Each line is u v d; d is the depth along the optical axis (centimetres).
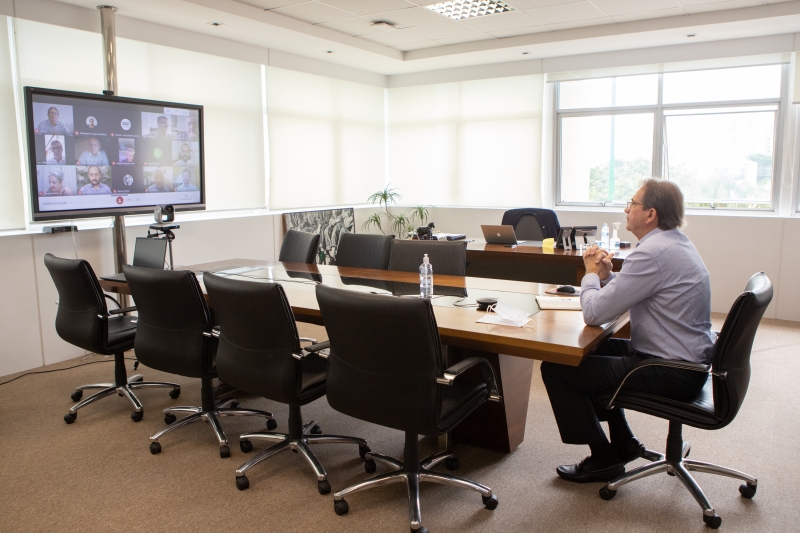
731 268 586
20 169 431
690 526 226
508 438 286
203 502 249
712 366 210
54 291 450
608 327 240
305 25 554
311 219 675
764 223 565
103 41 454
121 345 339
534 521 231
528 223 562
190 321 284
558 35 589
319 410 350
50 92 415
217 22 512
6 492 259
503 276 495
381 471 274
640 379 233
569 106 686
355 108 746
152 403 365
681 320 233
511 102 705
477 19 547
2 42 413
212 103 572
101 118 449
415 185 790
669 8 510
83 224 486
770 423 322
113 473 276
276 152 646
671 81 626
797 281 555
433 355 206
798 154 570
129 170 471
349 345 220
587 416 247
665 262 232
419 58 677
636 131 652
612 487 246
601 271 261
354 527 229
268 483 264
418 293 315
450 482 241
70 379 415
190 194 522
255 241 609
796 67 557
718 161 616
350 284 344
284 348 246
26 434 320
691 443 298
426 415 211
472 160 742
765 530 223
